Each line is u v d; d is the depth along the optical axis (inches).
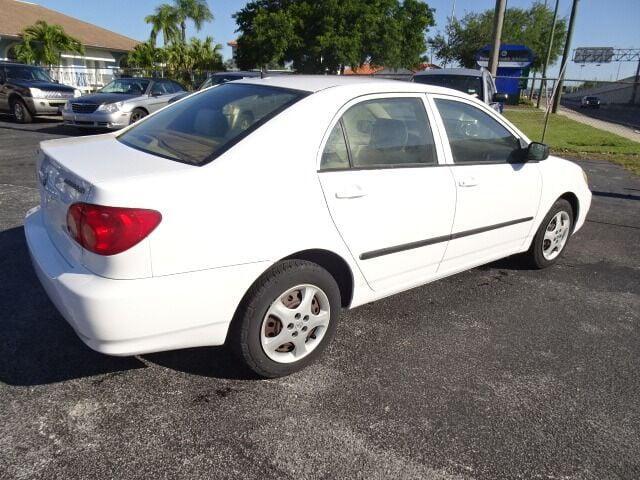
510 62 1179.9
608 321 151.1
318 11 1126.4
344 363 121.9
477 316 150.2
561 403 111.0
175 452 91.0
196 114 124.4
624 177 380.2
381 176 121.1
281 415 102.0
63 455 89.0
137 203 88.4
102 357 118.2
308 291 111.4
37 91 537.6
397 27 1177.4
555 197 175.8
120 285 88.7
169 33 1569.9
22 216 214.7
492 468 91.6
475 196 143.5
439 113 138.5
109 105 447.2
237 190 98.6
